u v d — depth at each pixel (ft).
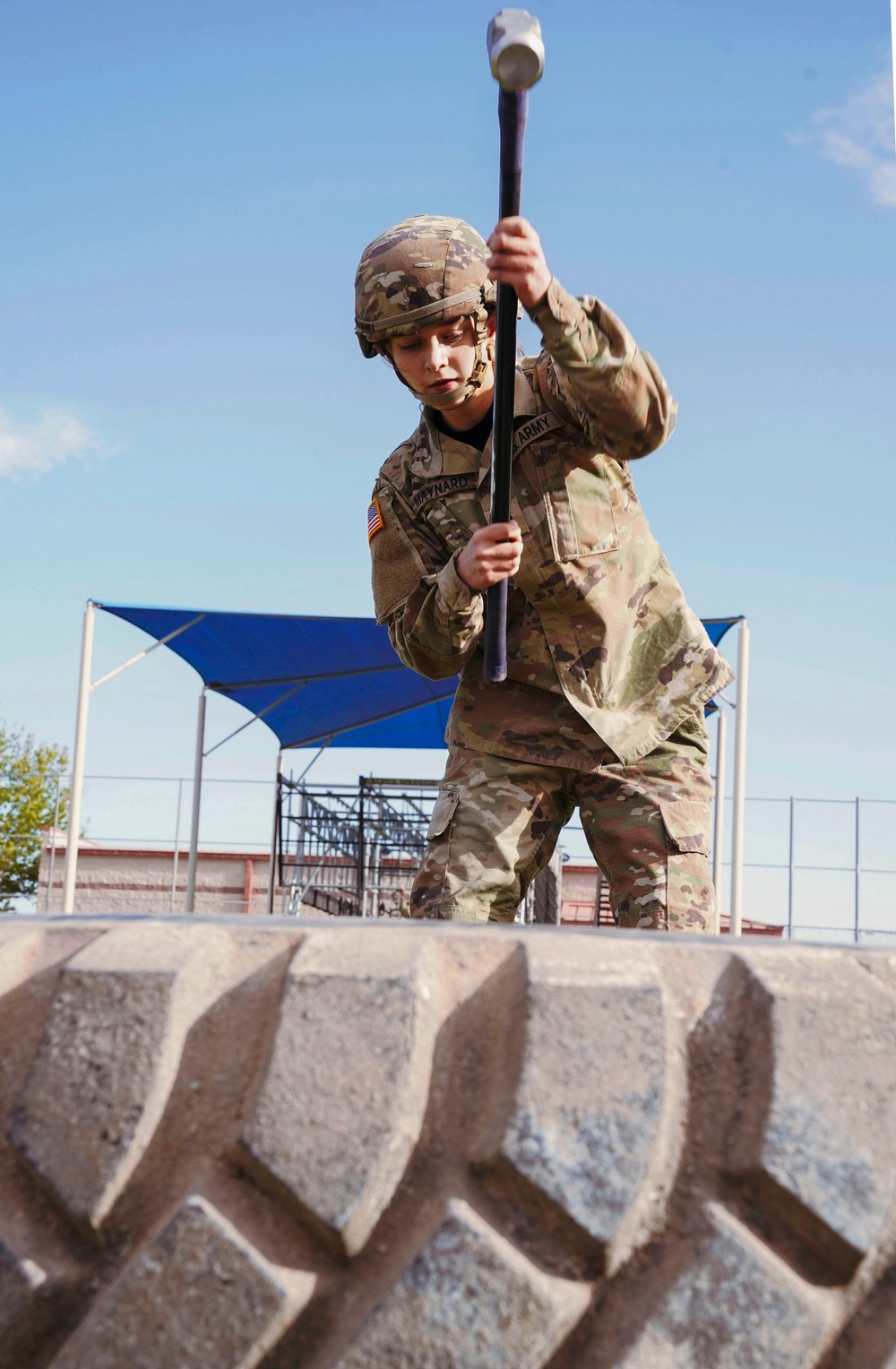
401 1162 2.42
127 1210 2.43
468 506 6.57
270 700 34.42
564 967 2.60
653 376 5.62
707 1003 2.62
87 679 25.88
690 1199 2.41
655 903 6.31
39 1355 2.36
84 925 2.85
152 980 2.59
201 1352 2.27
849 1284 2.37
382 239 6.15
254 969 2.70
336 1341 2.29
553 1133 2.39
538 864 6.56
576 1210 2.33
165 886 53.11
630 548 6.53
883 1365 2.31
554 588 6.31
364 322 6.20
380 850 34.78
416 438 6.90
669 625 6.64
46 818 74.64
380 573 6.96
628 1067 2.47
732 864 26.25
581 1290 2.33
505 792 6.45
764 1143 2.41
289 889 35.06
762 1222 2.40
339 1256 2.36
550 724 6.49
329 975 2.58
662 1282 2.34
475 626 6.28
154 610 26.66
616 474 6.52
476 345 6.29
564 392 6.09
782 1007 2.55
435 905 6.31
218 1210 2.38
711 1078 2.53
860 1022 2.55
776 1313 2.30
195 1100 2.52
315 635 29.22
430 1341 2.24
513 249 4.54
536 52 3.63
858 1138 2.42
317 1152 2.39
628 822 6.41
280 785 34.17
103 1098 2.48
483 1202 2.40
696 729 6.70
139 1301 2.31
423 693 34.19
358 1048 2.50
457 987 2.66
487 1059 2.56
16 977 2.71
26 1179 2.47
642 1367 2.26
